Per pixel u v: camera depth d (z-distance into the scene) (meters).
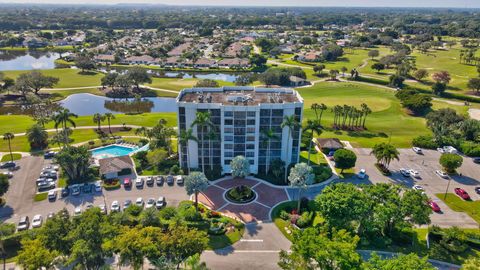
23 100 175.50
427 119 139.88
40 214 78.31
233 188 90.12
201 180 76.00
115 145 117.06
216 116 93.00
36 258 51.91
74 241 56.78
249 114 91.56
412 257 50.81
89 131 129.25
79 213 77.69
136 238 55.12
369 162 107.31
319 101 175.25
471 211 82.44
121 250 54.16
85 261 54.94
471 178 99.00
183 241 56.34
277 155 98.81
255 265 63.62
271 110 93.25
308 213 78.31
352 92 193.00
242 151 96.25
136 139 122.12
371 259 52.25
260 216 78.75
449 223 77.69
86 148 98.31
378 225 67.19
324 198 69.25
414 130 136.75
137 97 178.38
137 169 99.00
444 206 84.50
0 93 183.12
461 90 195.88
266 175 97.88
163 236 57.56
